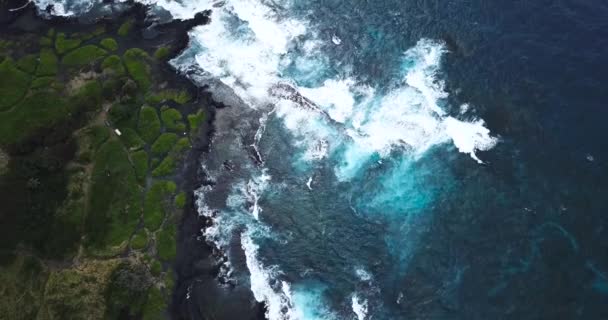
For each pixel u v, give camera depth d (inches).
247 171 2881.4
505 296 2485.2
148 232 2632.9
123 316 2415.1
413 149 2925.7
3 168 2746.1
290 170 2896.2
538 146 2864.2
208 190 2800.2
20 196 2669.8
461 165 2847.0
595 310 2423.7
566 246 2583.7
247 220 2741.1
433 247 2637.8
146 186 2763.3
